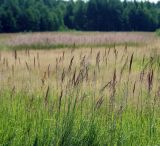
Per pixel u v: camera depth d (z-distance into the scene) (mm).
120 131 5215
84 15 106000
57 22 98875
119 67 11039
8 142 5066
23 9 92875
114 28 103625
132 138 5199
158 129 5434
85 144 5039
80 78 5879
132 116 6016
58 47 31906
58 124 5160
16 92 7992
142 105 6312
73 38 35344
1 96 7438
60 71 11000
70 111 5660
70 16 108125
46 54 19328
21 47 31312
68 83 5938
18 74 10758
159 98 5922
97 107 5562
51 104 5984
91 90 7027
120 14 102438
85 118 5453
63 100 6734
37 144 5004
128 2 102625
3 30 87375
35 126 5438
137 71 10086
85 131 5168
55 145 4934
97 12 104250
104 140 5094
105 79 9055
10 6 90000
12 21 87812
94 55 16141
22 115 6023
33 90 8039
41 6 99125
